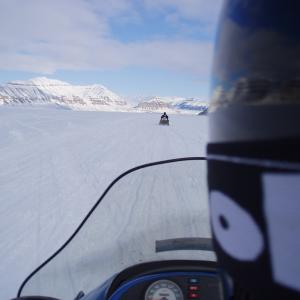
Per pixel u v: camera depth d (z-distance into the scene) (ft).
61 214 18.40
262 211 2.04
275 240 2.03
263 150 2.05
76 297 5.76
